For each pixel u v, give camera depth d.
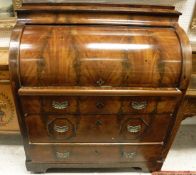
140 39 1.13
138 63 1.09
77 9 1.18
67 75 1.08
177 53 1.11
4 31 1.57
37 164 1.46
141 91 1.12
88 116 1.24
